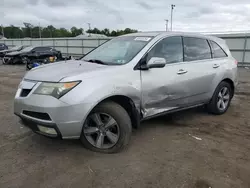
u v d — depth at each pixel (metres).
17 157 3.15
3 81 9.55
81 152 3.29
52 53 19.30
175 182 2.66
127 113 3.30
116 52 3.89
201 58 4.49
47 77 3.03
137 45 3.80
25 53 18.34
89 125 3.24
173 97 3.93
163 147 3.50
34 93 2.97
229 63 5.02
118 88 3.16
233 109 5.57
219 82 4.78
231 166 3.02
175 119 4.75
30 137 3.78
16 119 4.62
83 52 27.86
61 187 2.55
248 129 4.30
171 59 3.97
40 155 3.21
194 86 4.25
